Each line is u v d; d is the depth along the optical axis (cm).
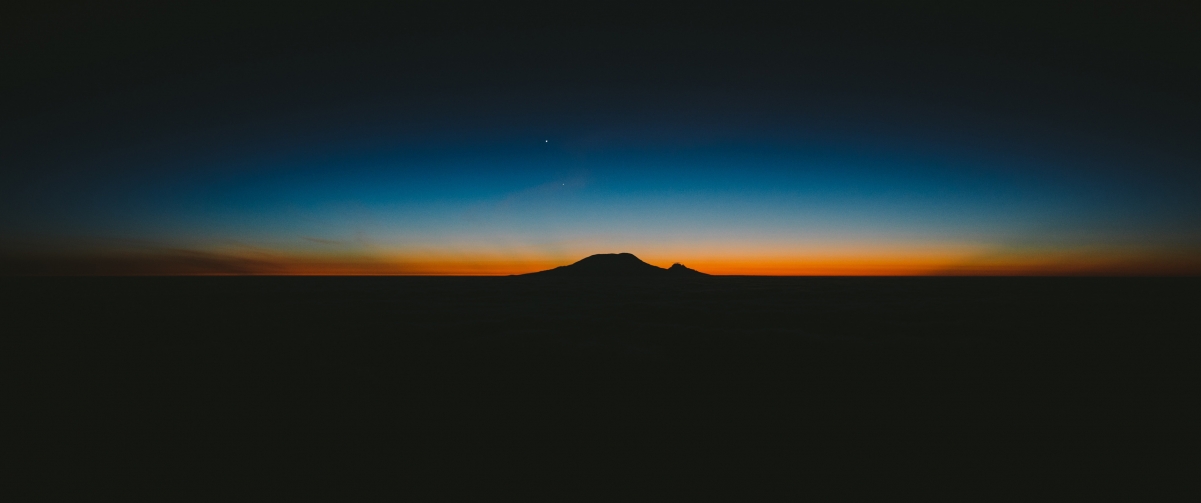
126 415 694
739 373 1006
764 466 522
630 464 528
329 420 682
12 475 488
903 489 463
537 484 475
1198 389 859
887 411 736
